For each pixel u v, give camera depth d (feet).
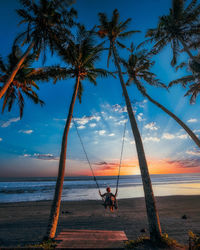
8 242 25.73
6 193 114.42
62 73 32.73
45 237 21.75
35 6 28.43
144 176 23.59
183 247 19.84
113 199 27.78
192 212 49.08
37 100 43.47
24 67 39.27
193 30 42.29
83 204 65.77
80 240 17.10
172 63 49.88
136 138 25.72
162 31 45.11
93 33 32.78
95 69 35.96
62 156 26.21
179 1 42.55
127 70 45.37
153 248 19.07
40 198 88.22
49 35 30.68
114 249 14.97
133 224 37.47
